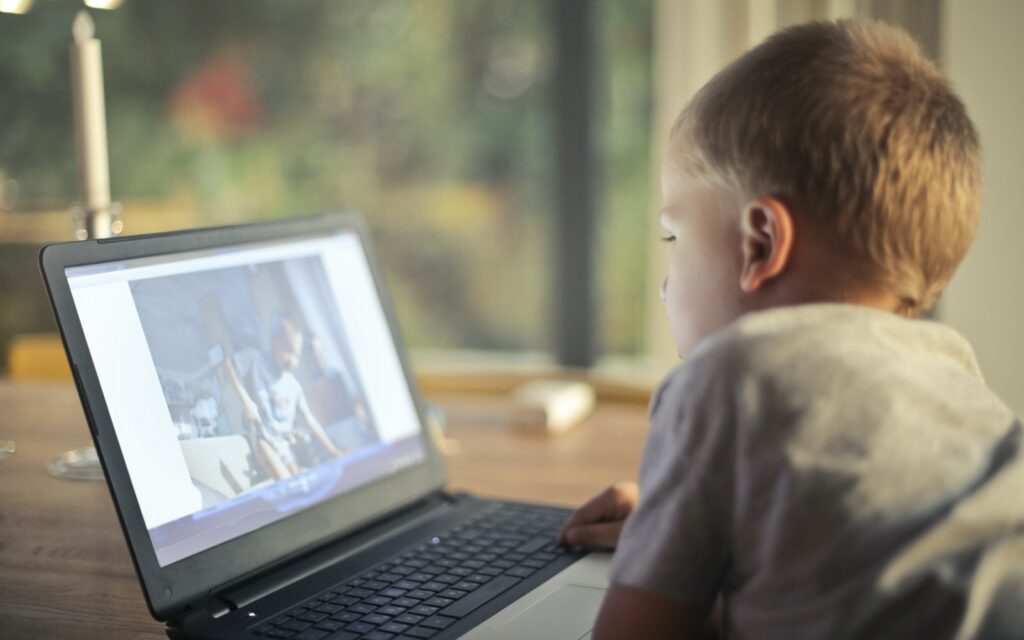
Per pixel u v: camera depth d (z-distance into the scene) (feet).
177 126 12.35
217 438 3.07
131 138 12.19
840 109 2.32
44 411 5.42
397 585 3.01
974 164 2.47
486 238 12.73
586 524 3.37
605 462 4.49
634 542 2.23
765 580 2.11
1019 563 2.10
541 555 3.27
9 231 10.57
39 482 4.27
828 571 2.06
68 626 2.90
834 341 2.21
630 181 10.54
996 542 2.10
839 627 2.03
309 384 3.50
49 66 11.28
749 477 2.11
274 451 3.24
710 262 2.51
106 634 2.84
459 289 12.89
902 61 2.45
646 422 5.19
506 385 6.11
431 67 12.48
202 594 2.83
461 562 3.21
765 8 7.22
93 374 2.77
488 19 12.29
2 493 4.13
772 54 2.44
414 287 12.97
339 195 12.80
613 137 10.51
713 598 2.21
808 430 2.11
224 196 12.56
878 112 2.33
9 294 10.36
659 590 2.16
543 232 12.56
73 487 4.21
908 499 2.10
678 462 2.19
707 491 2.15
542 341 12.77
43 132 11.25
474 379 6.16
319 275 3.74
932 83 2.44
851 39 2.46
